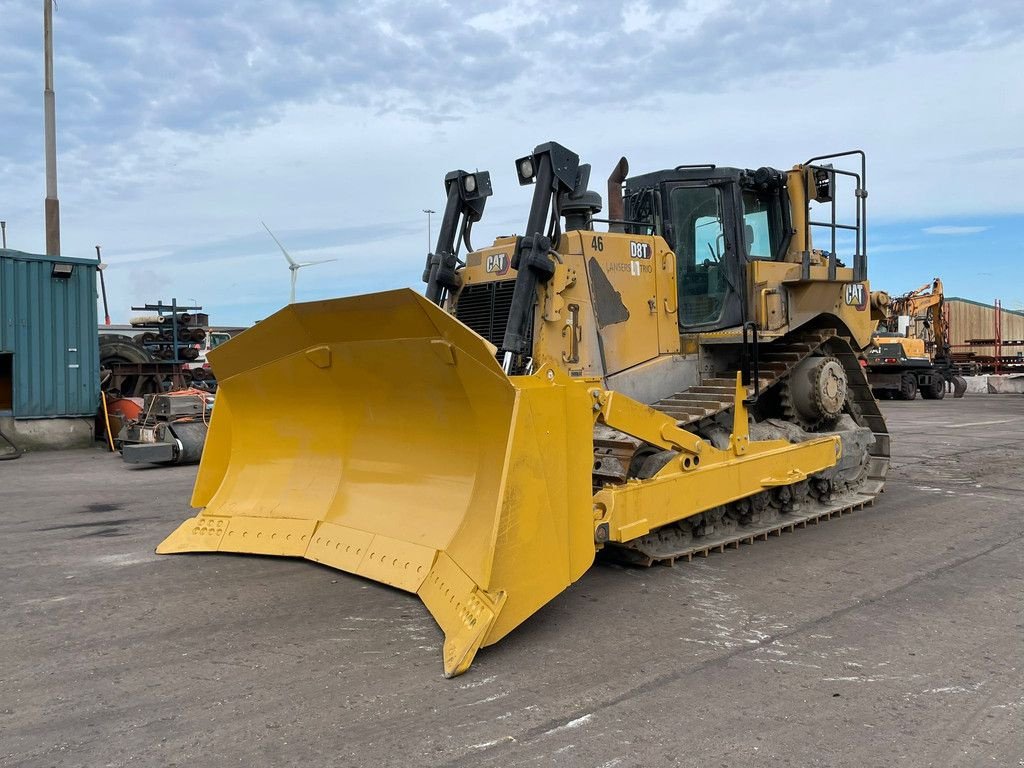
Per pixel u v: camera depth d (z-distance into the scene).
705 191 6.93
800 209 7.32
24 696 3.56
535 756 3.03
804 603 4.90
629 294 6.25
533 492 4.17
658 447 5.67
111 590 5.11
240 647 4.12
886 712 3.42
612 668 3.87
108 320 20.50
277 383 5.73
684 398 6.47
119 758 3.02
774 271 6.85
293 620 4.51
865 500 7.86
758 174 6.94
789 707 3.46
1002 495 8.61
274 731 3.22
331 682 3.70
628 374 6.17
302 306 4.93
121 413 13.69
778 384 7.46
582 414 4.49
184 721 3.31
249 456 6.20
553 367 4.47
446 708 3.43
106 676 3.77
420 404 5.00
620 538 4.96
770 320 6.71
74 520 7.50
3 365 13.61
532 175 5.78
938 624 4.54
